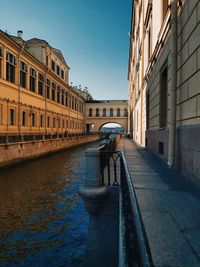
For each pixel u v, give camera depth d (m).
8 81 25.94
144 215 3.33
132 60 39.16
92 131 77.25
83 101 71.25
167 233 2.73
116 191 5.84
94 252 5.53
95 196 5.43
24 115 30.55
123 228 3.36
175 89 7.16
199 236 2.65
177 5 7.02
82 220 9.66
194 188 4.93
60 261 6.80
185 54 6.22
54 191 13.79
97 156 5.71
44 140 28.83
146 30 15.46
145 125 16.09
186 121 6.18
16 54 27.78
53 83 42.16
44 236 8.30
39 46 38.03
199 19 5.12
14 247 7.59
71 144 42.56
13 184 15.28
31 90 32.69
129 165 8.11
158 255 2.22
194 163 5.32
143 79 17.41
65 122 50.38
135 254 2.14
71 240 8.02
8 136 20.20
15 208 11.02
